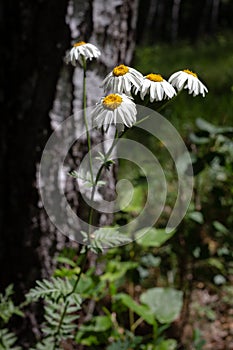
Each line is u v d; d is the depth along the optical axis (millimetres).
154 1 10195
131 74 981
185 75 995
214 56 5676
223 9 11070
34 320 1272
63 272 1197
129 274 1394
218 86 3641
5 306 1156
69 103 1232
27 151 1238
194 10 11375
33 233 1255
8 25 1213
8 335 1165
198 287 1547
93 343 1224
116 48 1263
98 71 1238
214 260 1509
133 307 1235
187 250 1408
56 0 1198
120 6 1252
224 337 1404
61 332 1104
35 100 1228
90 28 1224
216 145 1433
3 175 1245
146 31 9250
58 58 1217
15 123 1235
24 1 1200
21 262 1267
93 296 1215
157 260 1430
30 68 1221
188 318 1415
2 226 1259
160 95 978
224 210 1502
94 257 1297
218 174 1666
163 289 1298
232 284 1577
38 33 1210
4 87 1231
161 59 5238
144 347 1233
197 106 2846
